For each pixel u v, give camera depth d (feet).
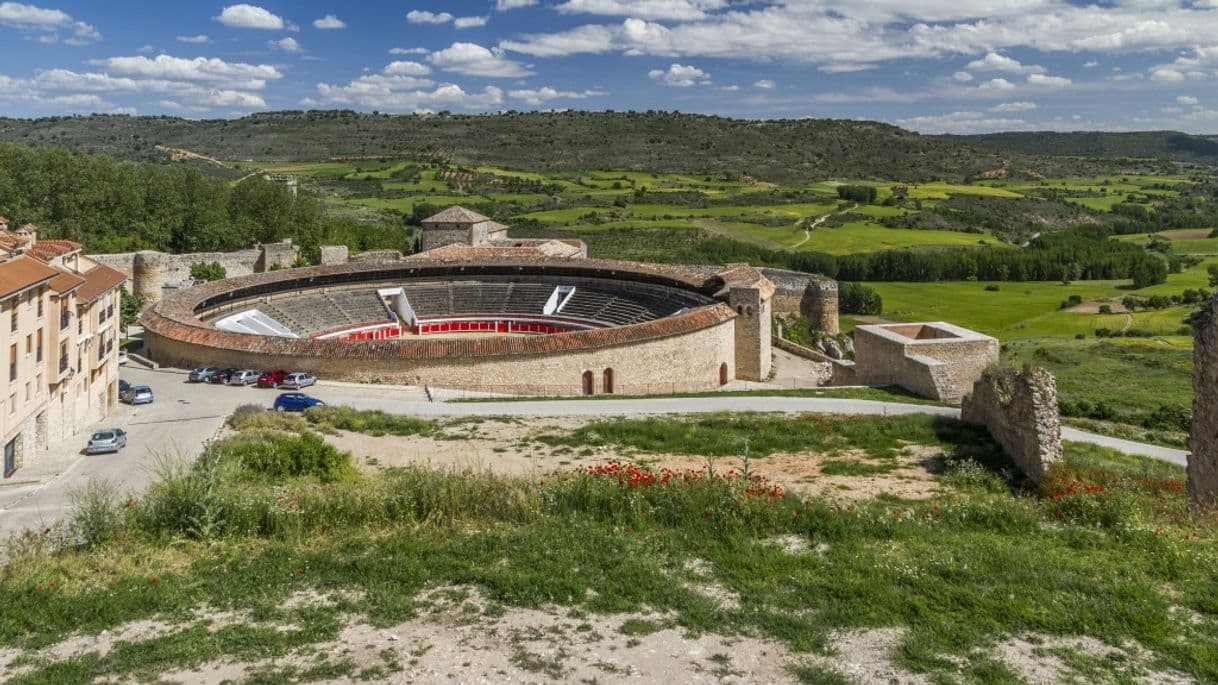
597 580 53.67
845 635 45.68
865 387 161.48
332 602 51.98
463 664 43.34
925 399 146.82
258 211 363.76
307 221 377.50
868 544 59.93
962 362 156.76
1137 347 259.60
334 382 169.27
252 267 318.65
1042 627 45.78
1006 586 50.70
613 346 173.47
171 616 50.47
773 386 194.80
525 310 255.29
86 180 309.01
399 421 130.93
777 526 62.90
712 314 192.75
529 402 149.79
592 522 65.16
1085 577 52.16
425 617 49.26
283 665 43.86
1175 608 47.93
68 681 42.34
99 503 69.26
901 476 95.45
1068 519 67.67
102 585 55.16
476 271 270.87
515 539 61.31
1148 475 91.97
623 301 246.06
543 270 267.39
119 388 161.38
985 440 110.93
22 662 44.86
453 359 166.20
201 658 44.70
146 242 314.35
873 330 174.70
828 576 53.16
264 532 66.03
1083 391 196.44
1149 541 59.06
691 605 49.29
